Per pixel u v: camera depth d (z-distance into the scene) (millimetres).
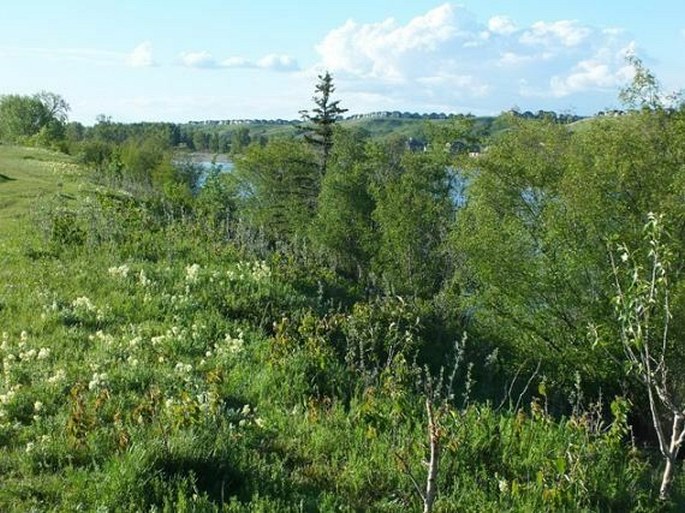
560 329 21062
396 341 13945
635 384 18234
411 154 46812
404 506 6918
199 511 6070
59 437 7211
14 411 7953
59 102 132125
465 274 28047
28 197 27094
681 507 8500
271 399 9375
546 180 22094
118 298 12938
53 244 17328
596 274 19969
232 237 22562
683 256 16656
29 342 10211
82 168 43312
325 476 7352
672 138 20031
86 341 10633
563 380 19844
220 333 11844
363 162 56969
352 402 9312
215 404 8141
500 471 8102
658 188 19141
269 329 13266
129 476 6266
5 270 14531
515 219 22188
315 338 11578
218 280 15203
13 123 117688
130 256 17000
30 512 5863
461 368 15883
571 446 8344
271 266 18375
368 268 47781
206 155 141750
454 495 7211
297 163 64125
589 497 7844
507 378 16859
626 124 20578
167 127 151750
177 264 16812
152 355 10188
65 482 6430
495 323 22281
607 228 19547
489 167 22625
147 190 37750
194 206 30422
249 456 7367
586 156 21312
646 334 7531
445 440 7867
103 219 19281
